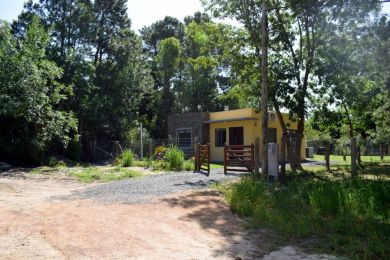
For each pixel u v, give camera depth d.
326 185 9.46
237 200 8.32
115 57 36.25
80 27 33.88
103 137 34.38
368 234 6.11
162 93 45.97
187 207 8.52
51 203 8.91
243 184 9.48
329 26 17.08
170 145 23.86
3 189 11.66
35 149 20.84
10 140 20.53
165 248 5.58
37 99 20.23
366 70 16.77
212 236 6.30
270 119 25.52
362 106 18.83
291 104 17.05
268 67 17.66
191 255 5.30
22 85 19.58
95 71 33.88
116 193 10.36
